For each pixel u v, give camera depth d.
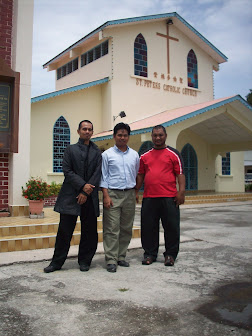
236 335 2.70
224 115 15.21
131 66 16.98
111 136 14.20
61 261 4.48
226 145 18.72
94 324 2.89
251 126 15.61
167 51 18.34
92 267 4.69
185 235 7.12
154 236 5.02
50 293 3.62
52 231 6.23
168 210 4.87
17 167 7.41
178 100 18.62
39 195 6.96
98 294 3.59
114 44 16.52
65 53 19.53
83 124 4.61
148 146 16.17
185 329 2.80
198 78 19.73
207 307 3.26
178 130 13.52
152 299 3.46
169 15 17.75
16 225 6.02
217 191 19.73
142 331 2.77
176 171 5.00
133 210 4.87
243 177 20.80
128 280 4.09
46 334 2.71
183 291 3.69
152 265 4.79
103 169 4.73
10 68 7.36
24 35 7.69
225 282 4.00
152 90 17.62
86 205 4.52
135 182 4.93
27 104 7.61
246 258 5.16
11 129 7.36
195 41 19.53
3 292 3.64
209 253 5.50
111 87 16.34
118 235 4.67
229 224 8.77
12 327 2.82
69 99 15.80
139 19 16.80
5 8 7.70
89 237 4.54
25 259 4.94
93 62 17.75
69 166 4.48
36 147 14.62
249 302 3.39
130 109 16.81
